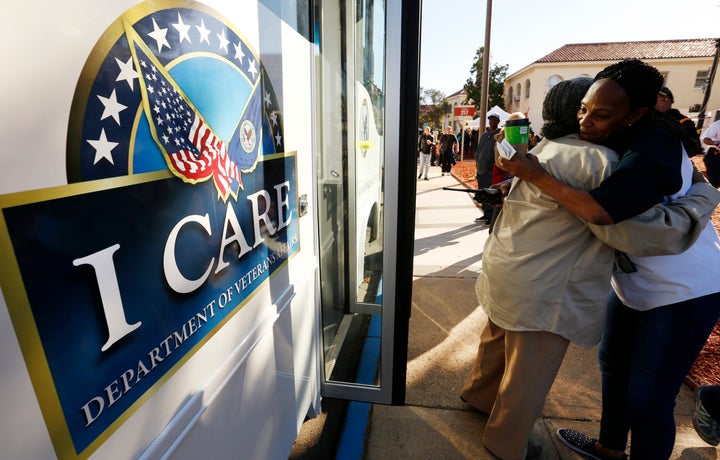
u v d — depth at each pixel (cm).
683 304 134
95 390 61
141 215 69
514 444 170
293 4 134
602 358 171
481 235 540
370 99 258
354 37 222
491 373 196
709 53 2541
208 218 88
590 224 131
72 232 56
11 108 48
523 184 149
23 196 50
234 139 99
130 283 67
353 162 238
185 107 79
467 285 365
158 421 75
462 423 206
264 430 122
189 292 83
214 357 93
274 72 121
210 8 86
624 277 145
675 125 129
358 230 253
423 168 1248
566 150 136
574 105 139
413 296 343
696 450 187
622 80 121
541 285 144
